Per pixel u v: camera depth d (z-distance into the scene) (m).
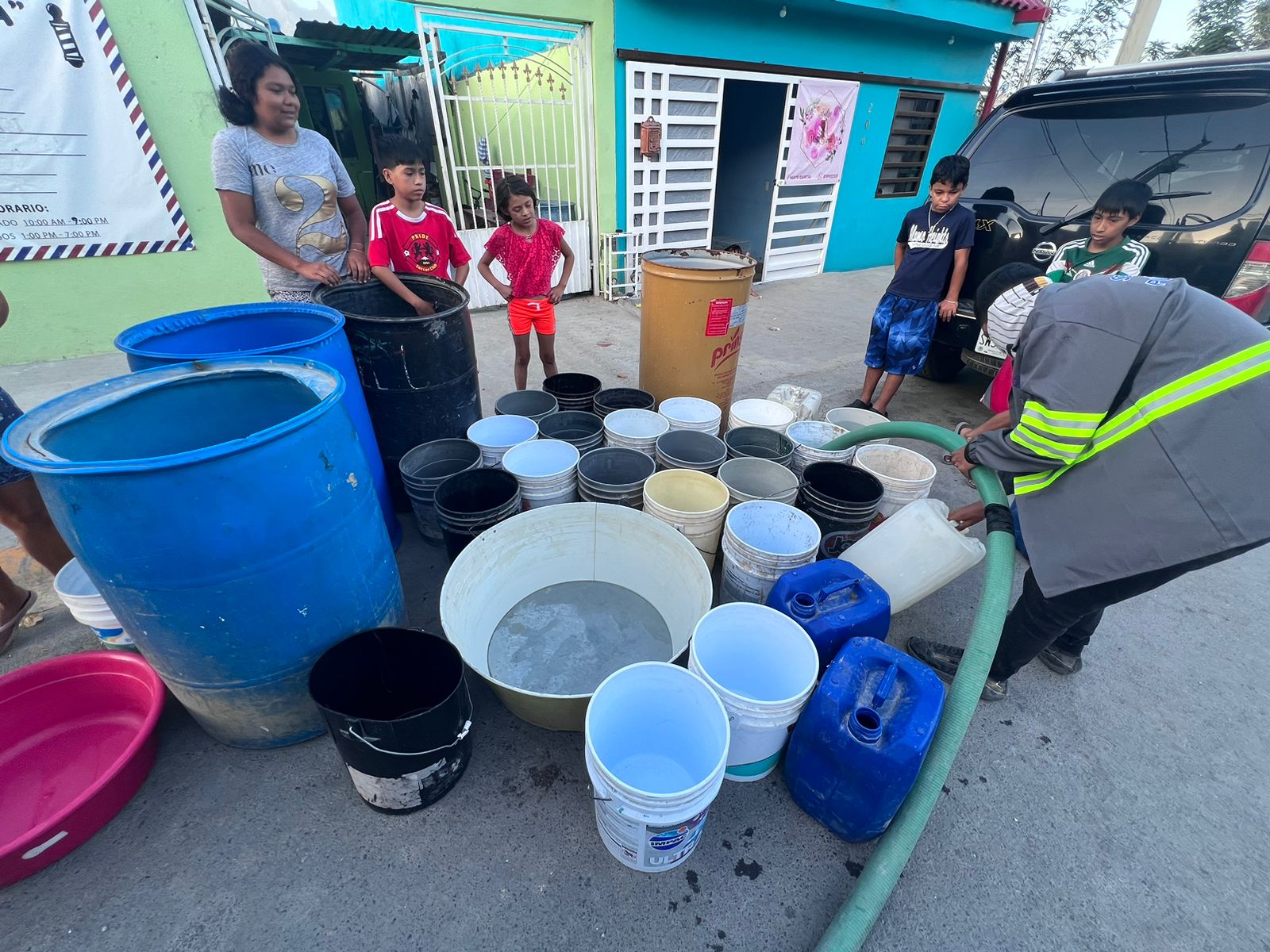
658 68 5.47
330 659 1.51
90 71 3.76
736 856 1.49
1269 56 2.66
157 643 1.38
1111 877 1.47
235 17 4.44
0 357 4.15
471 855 1.46
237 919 1.32
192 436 1.66
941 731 1.54
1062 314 1.37
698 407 2.90
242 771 1.63
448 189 5.14
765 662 1.67
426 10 4.51
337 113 8.51
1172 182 2.87
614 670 1.95
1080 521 1.49
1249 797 1.67
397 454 2.57
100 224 4.11
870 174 7.68
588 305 6.10
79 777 1.60
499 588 2.07
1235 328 1.25
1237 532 1.29
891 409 4.05
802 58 6.31
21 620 2.11
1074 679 2.04
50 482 1.17
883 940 1.34
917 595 1.93
